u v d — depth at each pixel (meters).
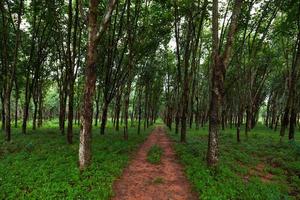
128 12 22.70
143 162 15.10
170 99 50.69
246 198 9.23
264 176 12.97
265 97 56.69
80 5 13.00
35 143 18.89
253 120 50.59
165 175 12.40
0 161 13.43
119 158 14.66
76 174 10.92
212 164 12.84
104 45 27.38
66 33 25.94
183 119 22.81
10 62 26.59
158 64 39.78
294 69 25.38
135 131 35.97
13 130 30.88
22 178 10.43
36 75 27.45
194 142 21.56
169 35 28.83
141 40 26.31
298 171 14.02
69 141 19.33
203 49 37.72
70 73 19.56
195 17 23.42
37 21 26.81
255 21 23.81
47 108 77.50
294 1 10.84
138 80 39.75
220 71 12.98
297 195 10.48
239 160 15.85
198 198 9.42
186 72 22.38
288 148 20.02
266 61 36.78
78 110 49.91
